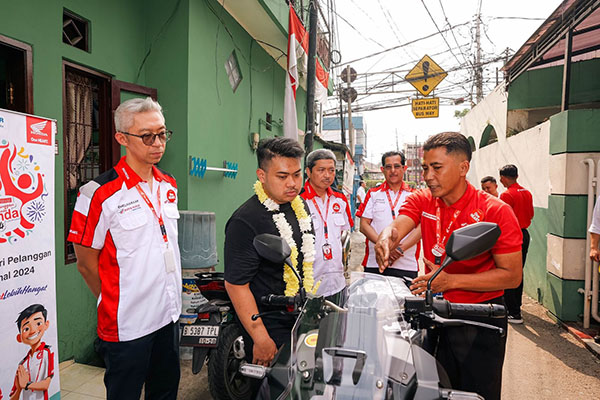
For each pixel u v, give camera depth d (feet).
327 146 43.32
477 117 36.88
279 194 6.56
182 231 11.80
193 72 14.97
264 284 6.57
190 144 14.87
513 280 6.34
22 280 6.96
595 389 11.12
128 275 6.74
